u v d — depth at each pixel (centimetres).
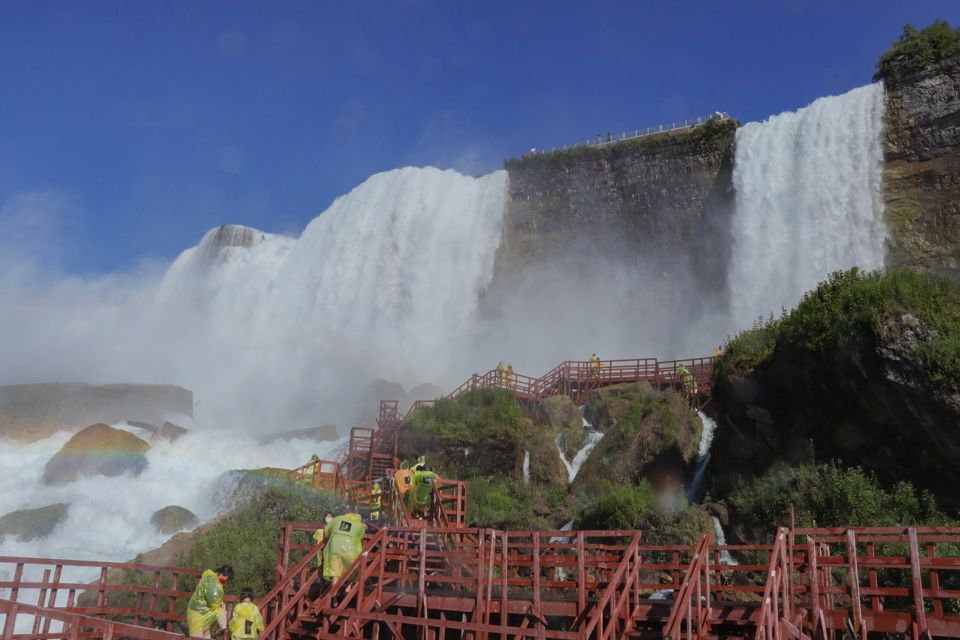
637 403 3584
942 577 1861
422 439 3494
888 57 5025
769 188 5275
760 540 2484
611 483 3084
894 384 2338
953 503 2223
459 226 6762
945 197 4625
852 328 2464
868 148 4925
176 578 1812
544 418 3728
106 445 3838
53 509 3256
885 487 2389
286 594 1553
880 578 2012
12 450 4259
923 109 4819
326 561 1543
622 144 6169
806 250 4978
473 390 3756
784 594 1291
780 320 3056
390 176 7212
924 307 2420
